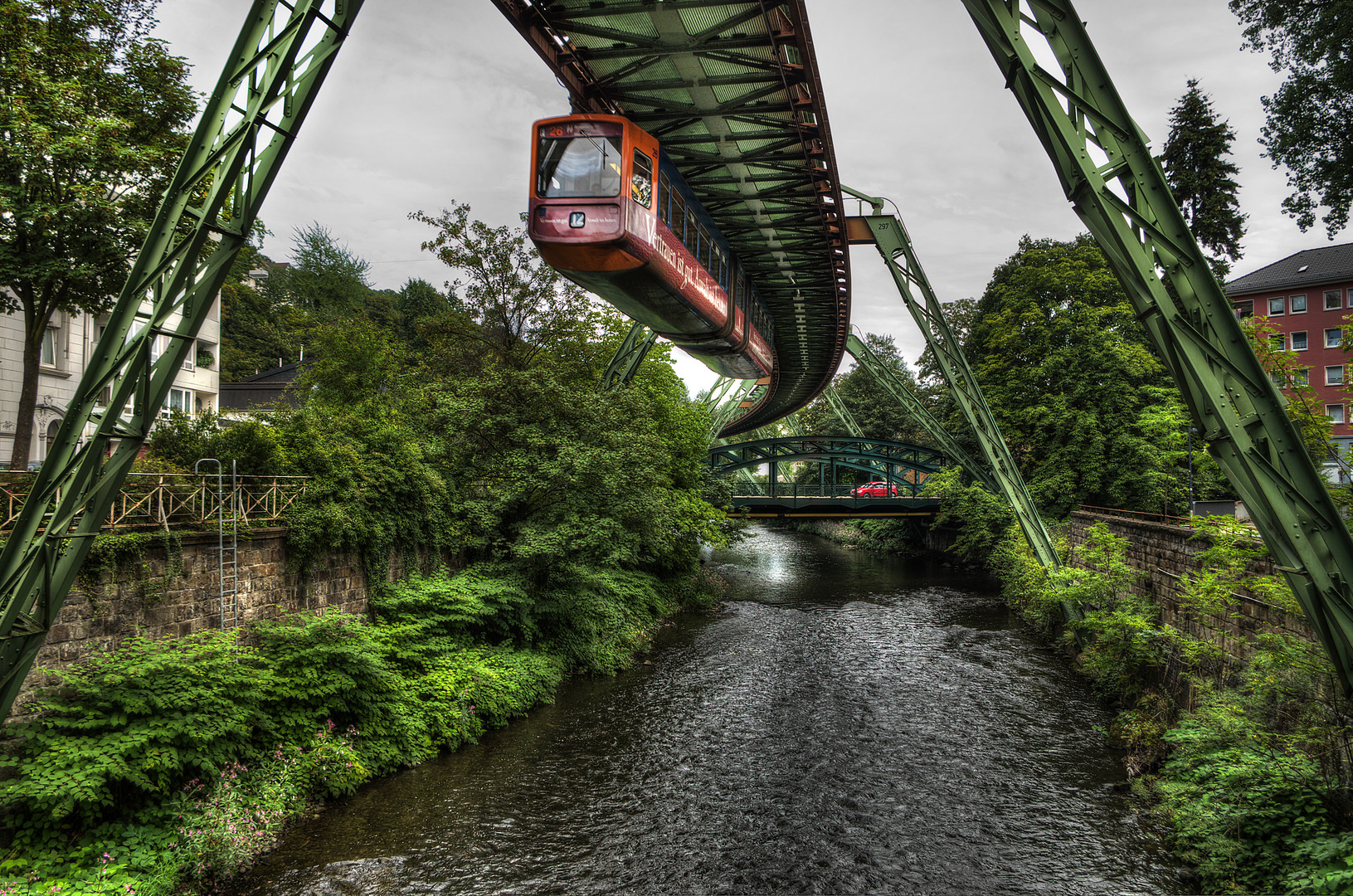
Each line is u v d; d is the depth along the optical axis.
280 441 16.94
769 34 13.90
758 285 29.23
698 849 12.34
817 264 26.72
